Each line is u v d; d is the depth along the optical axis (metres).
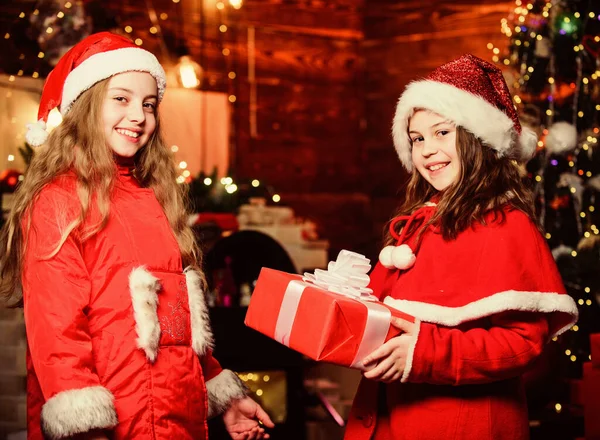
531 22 3.80
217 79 6.02
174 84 5.80
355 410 1.82
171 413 1.60
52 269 1.53
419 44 6.37
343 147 6.63
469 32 6.10
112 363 1.55
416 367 1.59
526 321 1.67
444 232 1.74
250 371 3.46
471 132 1.75
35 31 4.57
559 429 3.17
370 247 6.52
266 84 6.29
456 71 1.79
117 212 1.66
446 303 1.70
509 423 1.71
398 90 6.48
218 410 1.85
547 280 1.69
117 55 1.71
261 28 6.25
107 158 1.68
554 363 3.25
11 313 3.48
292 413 3.50
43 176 1.65
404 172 6.44
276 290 1.72
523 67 3.85
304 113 6.46
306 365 3.62
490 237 1.70
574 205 3.57
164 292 1.66
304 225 5.11
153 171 1.91
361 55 6.68
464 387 1.70
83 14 4.62
